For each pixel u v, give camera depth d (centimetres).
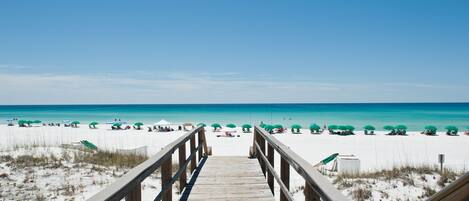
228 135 3053
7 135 2981
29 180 895
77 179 922
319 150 2197
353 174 1108
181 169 540
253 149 973
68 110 9431
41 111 8981
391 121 5091
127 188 244
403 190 891
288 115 6769
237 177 687
